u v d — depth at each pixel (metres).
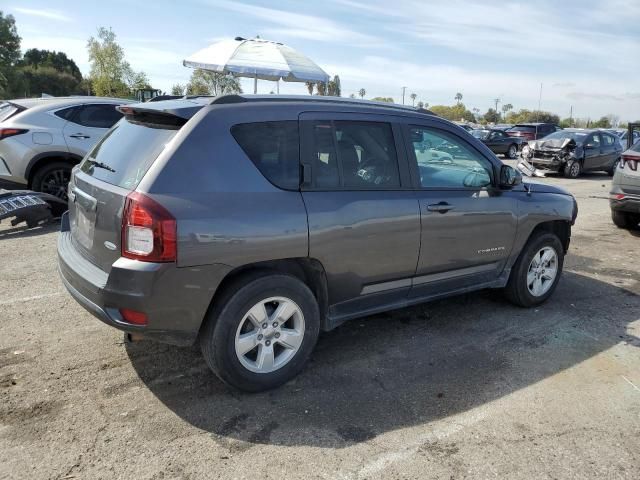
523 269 4.84
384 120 3.91
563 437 3.04
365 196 3.68
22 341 3.97
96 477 2.59
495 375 3.73
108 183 3.22
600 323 4.74
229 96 3.37
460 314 4.84
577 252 7.36
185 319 3.06
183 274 2.96
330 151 3.59
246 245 3.12
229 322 3.16
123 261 2.95
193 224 2.95
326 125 3.60
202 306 3.08
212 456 2.78
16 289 5.03
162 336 3.06
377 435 3.00
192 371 3.63
